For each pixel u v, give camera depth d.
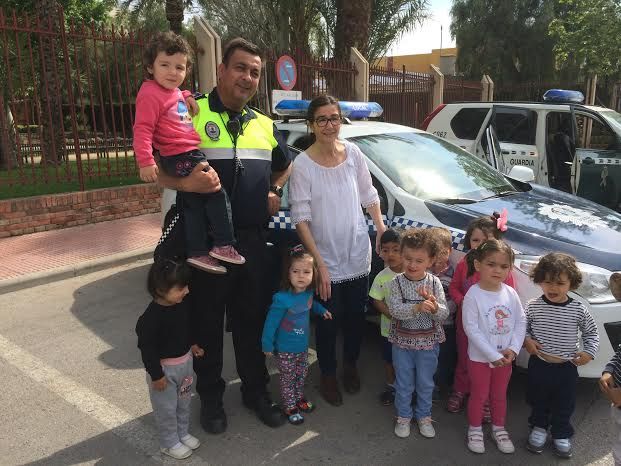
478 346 2.70
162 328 2.56
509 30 22.38
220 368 2.98
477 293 2.79
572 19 14.00
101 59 10.69
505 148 7.60
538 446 2.79
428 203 3.64
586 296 2.97
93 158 11.84
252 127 2.86
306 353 3.10
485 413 3.05
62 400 3.27
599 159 6.86
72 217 7.39
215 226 2.65
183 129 2.57
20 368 3.66
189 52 2.64
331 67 9.62
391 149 4.21
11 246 6.44
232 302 3.00
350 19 11.01
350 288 3.27
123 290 5.23
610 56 13.12
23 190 7.72
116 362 3.75
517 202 3.92
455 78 14.08
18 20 6.83
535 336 2.75
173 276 2.44
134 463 2.70
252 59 2.67
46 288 5.28
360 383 3.49
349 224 3.12
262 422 3.06
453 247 3.38
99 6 15.97
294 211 3.10
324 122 2.98
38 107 7.17
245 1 12.19
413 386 2.96
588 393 3.35
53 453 2.77
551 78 21.78
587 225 3.54
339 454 2.78
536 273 2.71
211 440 2.89
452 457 2.77
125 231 7.20
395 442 2.89
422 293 2.75
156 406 2.66
